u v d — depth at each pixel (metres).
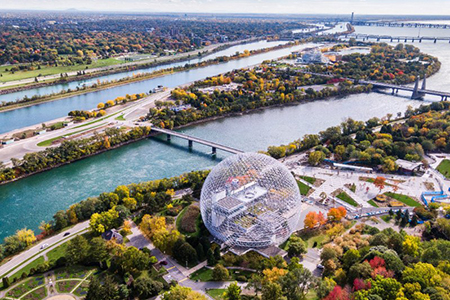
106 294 147.00
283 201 187.38
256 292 149.75
